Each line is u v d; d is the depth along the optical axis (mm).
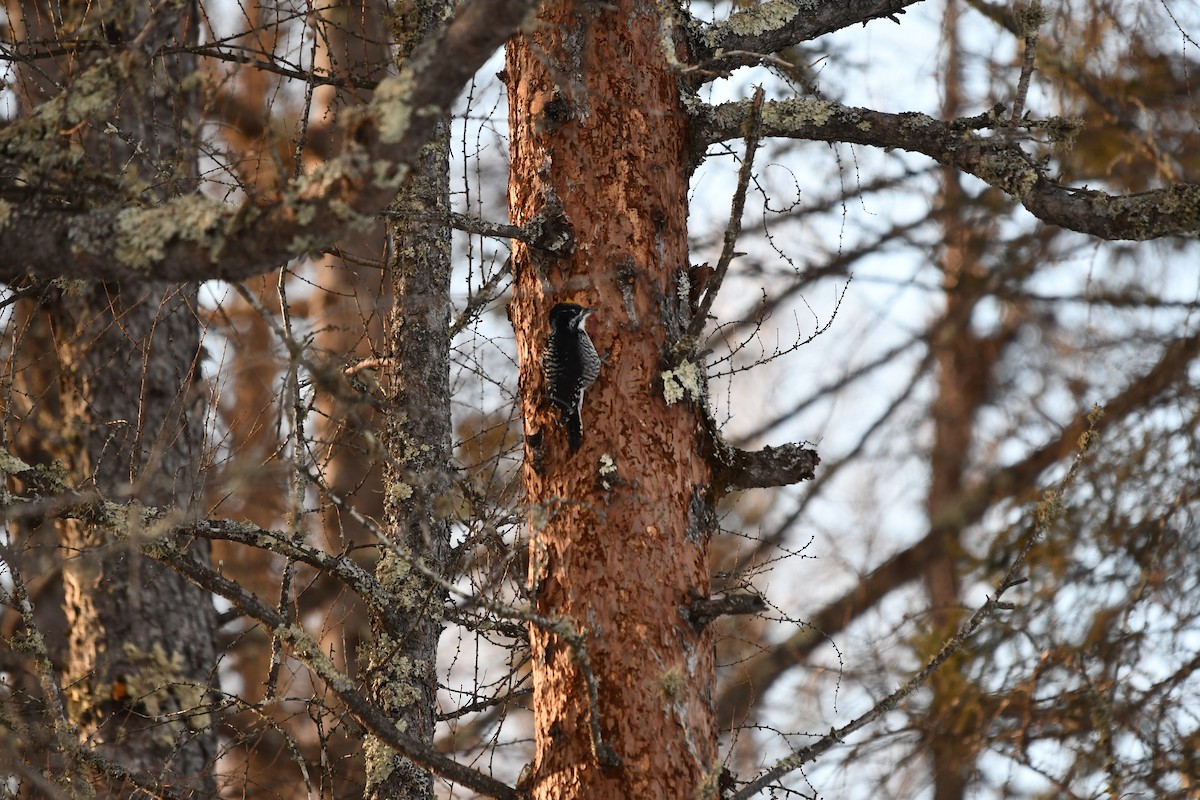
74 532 13492
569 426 9016
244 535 9531
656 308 9281
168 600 14008
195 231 7297
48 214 7543
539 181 9500
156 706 13422
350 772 15266
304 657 8984
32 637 9711
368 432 7738
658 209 9469
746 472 9352
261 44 11211
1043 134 10352
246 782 10977
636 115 9531
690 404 9227
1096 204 9688
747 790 8344
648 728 8516
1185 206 9414
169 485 10859
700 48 10008
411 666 10812
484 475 11969
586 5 9148
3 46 10477
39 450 13508
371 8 15406
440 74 7039
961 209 24156
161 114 12562
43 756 10258
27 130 7844
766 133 10016
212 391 9961
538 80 9633
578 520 8922
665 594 8797
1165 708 15938
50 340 13727
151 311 13805
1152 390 20672
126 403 13438
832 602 24531
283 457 9070
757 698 23156
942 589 24438
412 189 11812
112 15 8789
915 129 10117
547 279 9391
